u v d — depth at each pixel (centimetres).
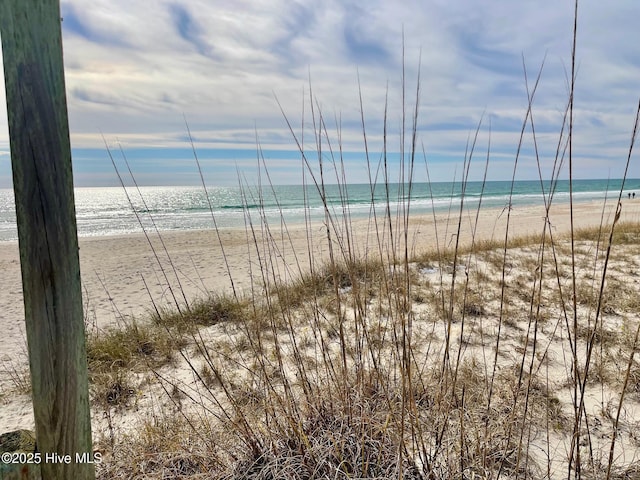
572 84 121
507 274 499
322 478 156
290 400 190
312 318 352
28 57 89
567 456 168
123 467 186
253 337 328
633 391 224
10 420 262
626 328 301
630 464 165
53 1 91
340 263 428
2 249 1253
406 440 165
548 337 308
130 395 276
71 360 101
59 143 94
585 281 450
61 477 101
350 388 191
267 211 2088
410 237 1004
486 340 310
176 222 2059
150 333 384
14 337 459
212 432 200
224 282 711
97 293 665
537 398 216
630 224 995
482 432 183
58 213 96
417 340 302
